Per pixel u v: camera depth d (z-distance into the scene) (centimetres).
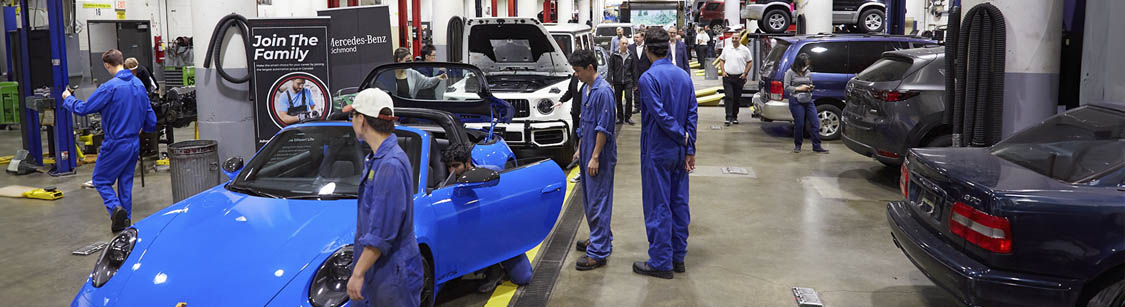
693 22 3519
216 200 406
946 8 3012
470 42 1006
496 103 605
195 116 981
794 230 633
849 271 522
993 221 348
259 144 728
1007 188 355
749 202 738
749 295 473
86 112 613
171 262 344
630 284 493
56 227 660
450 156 438
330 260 339
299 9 1916
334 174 423
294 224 368
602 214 519
